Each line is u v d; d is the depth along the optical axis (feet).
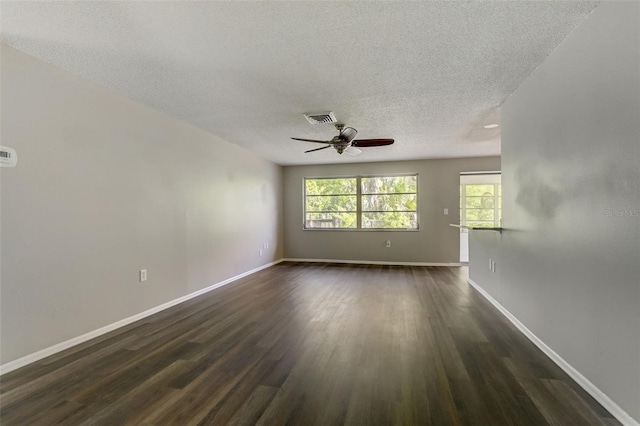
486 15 6.10
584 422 5.30
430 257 21.65
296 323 10.25
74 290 8.63
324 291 14.44
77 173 8.74
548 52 7.52
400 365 7.36
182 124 12.95
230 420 5.43
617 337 5.44
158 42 7.04
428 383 6.57
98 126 9.34
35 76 7.75
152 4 5.71
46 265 7.97
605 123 5.66
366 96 10.19
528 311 8.93
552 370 7.08
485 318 10.64
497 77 8.84
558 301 7.32
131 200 10.50
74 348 8.38
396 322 10.28
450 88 9.59
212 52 7.47
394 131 14.35
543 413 5.54
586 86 6.20
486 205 21.71
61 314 8.29
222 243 15.81
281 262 23.07
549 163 7.68
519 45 7.20
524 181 9.12
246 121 12.85
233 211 16.92
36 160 7.76
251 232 19.01
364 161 22.34
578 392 6.20
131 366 7.38
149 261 11.22
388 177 22.47
